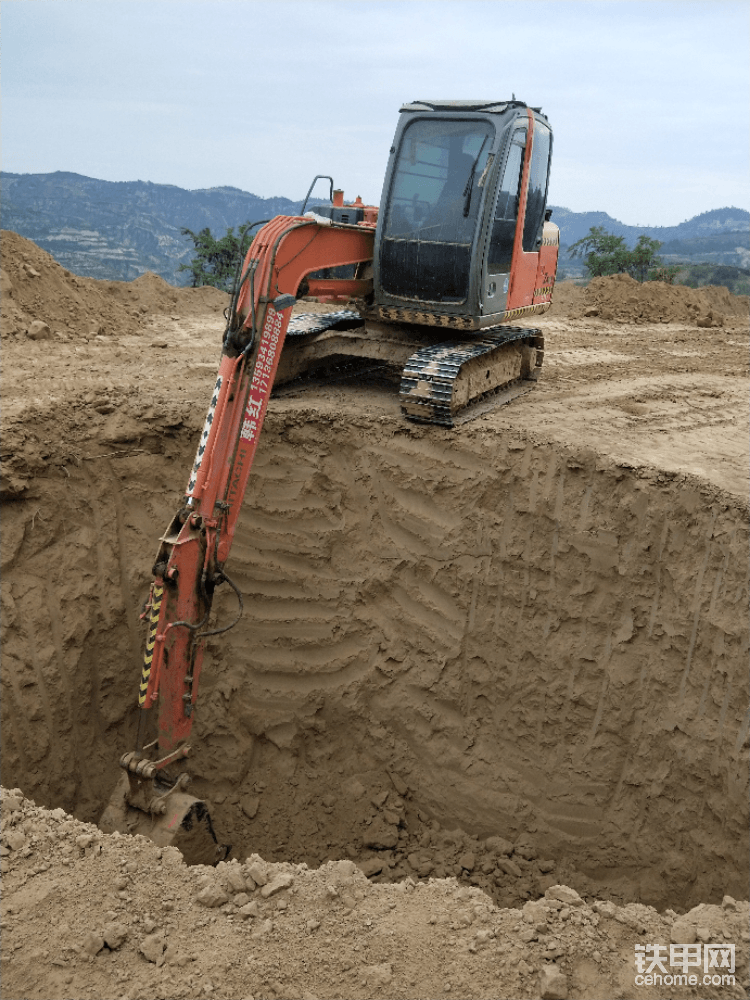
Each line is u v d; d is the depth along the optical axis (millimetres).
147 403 9414
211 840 6895
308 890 4848
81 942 4391
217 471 6844
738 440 8914
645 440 8695
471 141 8383
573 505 8203
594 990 4195
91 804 8648
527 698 8641
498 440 8617
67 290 14594
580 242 41688
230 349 6957
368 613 9352
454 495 8789
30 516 8625
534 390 10828
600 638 8203
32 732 8227
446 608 8992
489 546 8672
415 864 8656
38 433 8836
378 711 9320
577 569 8234
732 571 7055
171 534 6672
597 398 10516
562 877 8250
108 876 4832
